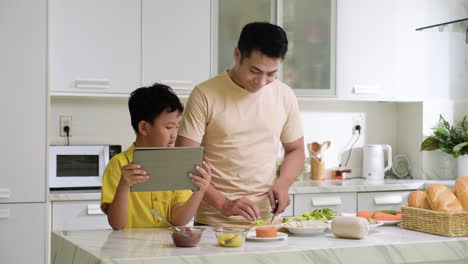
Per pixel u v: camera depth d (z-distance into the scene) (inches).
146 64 148.8
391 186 156.6
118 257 63.1
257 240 74.2
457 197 84.2
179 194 88.0
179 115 85.0
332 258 69.2
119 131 159.6
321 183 160.1
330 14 161.8
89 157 147.9
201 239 75.6
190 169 76.5
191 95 98.2
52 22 143.2
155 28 149.3
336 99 162.7
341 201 152.5
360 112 179.0
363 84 164.9
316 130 175.0
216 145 98.3
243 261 65.9
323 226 79.0
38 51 137.7
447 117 173.3
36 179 137.1
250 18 156.5
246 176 98.4
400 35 168.1
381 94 166.6
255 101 97.9
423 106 171.5
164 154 74.2
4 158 135.6
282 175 100.7
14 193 135.9
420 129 172.2
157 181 75.6
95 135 157.9
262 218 99.3
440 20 171.0
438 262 74.5
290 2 159.0
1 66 135.7
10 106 136.2
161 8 149.6
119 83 147.2
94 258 64.1
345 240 74.8
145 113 83.7
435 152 173.0
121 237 77.1
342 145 177.3
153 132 84.3
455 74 173.3
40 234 136.9
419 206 84.0
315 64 161.0
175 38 150.6
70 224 137.9
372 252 71.0
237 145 97.8
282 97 101.1
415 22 169.3
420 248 73.3
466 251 75.5
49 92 138.5
